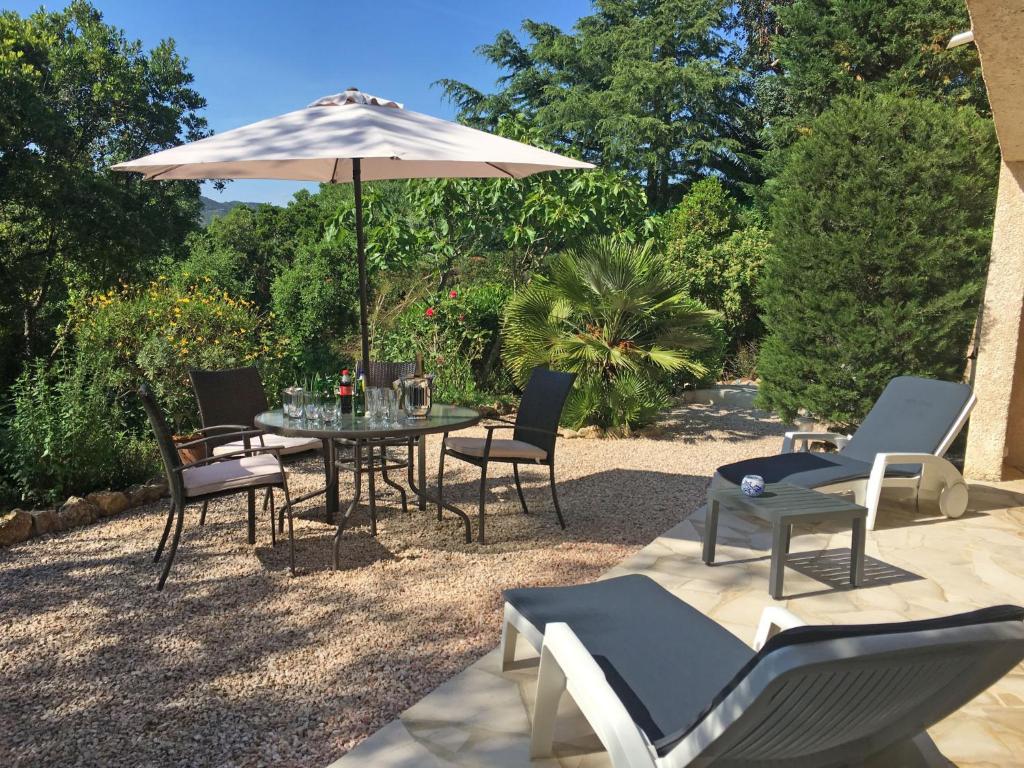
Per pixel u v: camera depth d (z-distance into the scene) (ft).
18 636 10.86
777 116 68.03
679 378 36.17
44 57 57.47
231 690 9.34
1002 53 13.67
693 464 22.65
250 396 17.70
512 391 32.01
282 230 89.81
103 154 63.26
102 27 64.85
